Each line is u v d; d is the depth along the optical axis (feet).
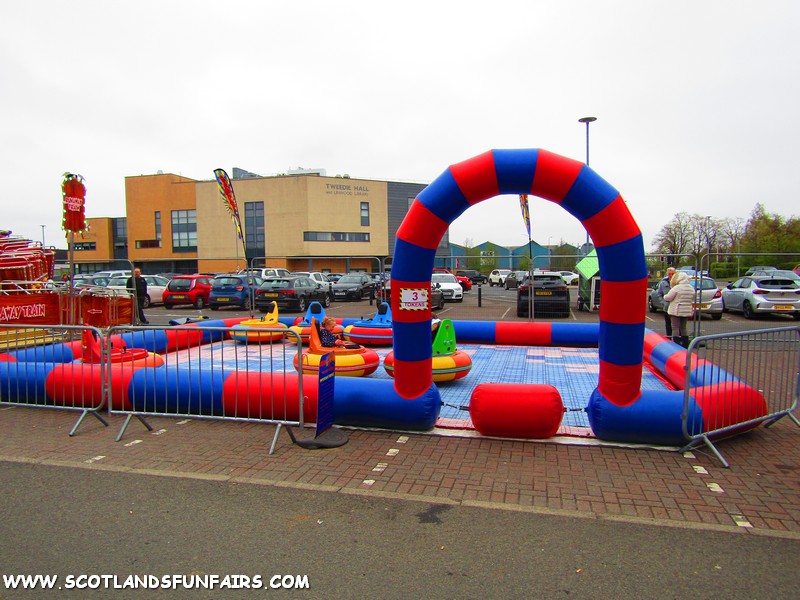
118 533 12.03
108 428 19.49
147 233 173.99
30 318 33.45
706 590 9.72
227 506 13.29
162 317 60.90
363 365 26.04
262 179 161.27
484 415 17.42
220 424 19.85
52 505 13.42
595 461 15.83
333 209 163.84
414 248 17.49
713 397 16.78
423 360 18.22
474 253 217.77
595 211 15.89
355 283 82.07
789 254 36.99
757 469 15.17
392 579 10.19
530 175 16.08
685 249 181.27
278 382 19.24
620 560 10.73
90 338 24.00
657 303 58.34
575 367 30.86
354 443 17.58
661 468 15.28
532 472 15.08
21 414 21.33
